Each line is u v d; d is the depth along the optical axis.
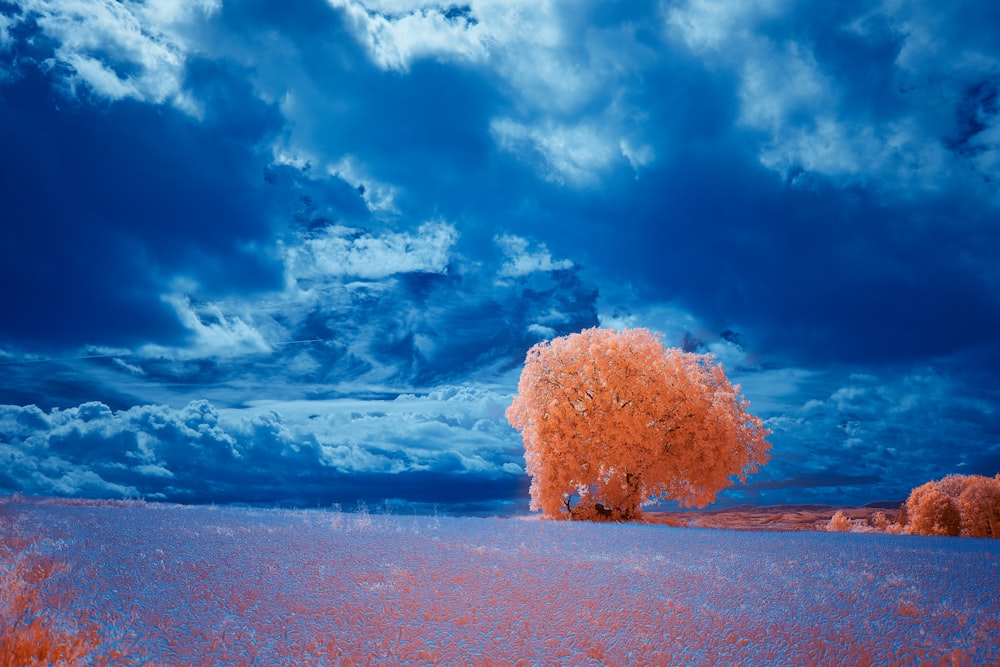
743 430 33.84
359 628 6.21
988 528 37.00
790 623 7.14
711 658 5.89
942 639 6.79
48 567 7.80
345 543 11.20
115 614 6.18
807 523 52.44
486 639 6.11
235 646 5.57
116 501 18.50
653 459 31.45
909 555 13.79
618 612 7.16
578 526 18.78
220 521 14.02
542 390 32.72
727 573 10.27
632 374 32.25
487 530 15.38
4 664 4.89
